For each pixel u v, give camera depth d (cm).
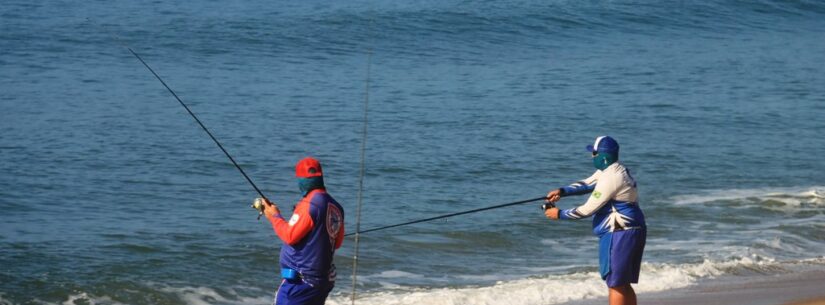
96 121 2183
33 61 2991
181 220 1429
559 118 2378
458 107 2495
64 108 2322
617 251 771
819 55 3916
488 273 1182
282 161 1859
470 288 1084
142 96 2533
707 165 1909
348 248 1274
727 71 3369
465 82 2952
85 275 1137
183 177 1717
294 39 3612
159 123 2189
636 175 1812
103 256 1223
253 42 3516
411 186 1684
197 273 1162
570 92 2805
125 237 1318
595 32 4300
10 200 1523
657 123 2359
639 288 1077
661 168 1877
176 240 1309
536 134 2169
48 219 1421
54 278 1121
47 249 1248
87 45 3284
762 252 1281
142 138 2025
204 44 3431
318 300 670
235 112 2352
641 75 3206
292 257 666
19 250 1239
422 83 2912
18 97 2448
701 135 2225
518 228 1409
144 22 3719
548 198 804
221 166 1806
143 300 1064
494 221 1444
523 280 1117
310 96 2619
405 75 3081
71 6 3944
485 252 1288
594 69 3328
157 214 1466
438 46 3741
